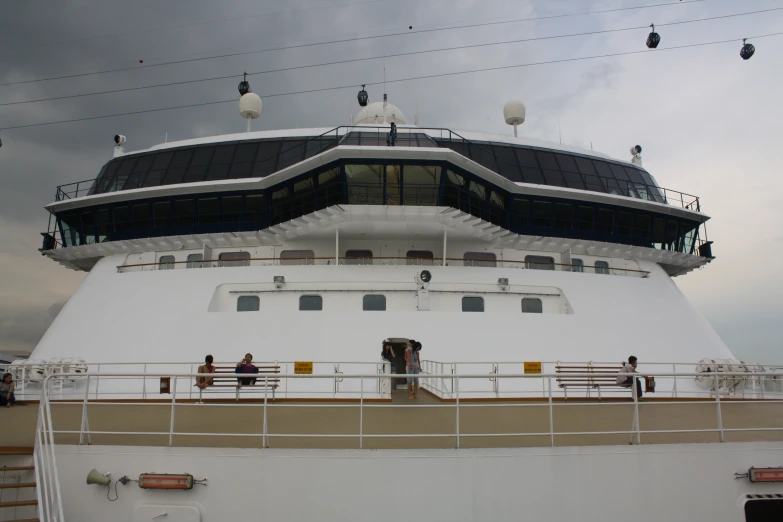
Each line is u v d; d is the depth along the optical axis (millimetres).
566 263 24500
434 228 21844
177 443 9508
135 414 12602
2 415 12875
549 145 26656
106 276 22328
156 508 8992
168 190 23516
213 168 24422
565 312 21672
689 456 9812
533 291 21703
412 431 10703
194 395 18250
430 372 18922
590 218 25000
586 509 9398
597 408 14031
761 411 13680
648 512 9555
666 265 27328
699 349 21875
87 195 25844
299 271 21062
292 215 22766
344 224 21375
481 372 19078
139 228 24422
